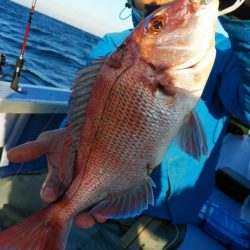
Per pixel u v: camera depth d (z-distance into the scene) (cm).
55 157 50
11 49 495
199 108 70
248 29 46
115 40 86
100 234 71
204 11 43
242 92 57
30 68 402
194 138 45
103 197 48
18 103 82
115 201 48
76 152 48
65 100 97
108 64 45
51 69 459
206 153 45
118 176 47
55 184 48
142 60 44
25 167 88
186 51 43
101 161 46
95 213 48
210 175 76
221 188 132
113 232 72
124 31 87
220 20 48
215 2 43
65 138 49
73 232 71
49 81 382
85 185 47
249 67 51
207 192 77
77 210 48
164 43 43
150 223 72
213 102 72
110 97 45
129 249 70
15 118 88
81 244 69
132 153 46
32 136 94
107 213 48
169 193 71
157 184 71
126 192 48
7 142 89
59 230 47
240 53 50
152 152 46
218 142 76
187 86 44
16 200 79
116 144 46
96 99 45
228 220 108
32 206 79
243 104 60
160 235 71
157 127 45
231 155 163
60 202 48
